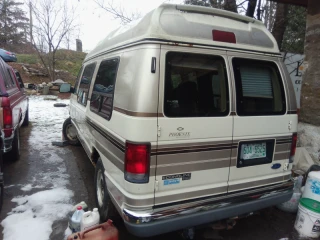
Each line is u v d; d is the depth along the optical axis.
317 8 3.99
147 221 2.12
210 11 2.43
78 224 2.77
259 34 2.70
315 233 2.92
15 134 4.77
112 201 2.57
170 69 2.18
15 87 5.52
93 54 4.16
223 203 2.43
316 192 3.09
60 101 13.55
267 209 3.55
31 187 3.99
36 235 2.82
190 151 2.26
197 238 2.89
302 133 4.28
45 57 18.77
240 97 2.50
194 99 2.28
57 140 6.66
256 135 2.60
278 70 2.79
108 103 2.78
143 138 2.08
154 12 2.19
